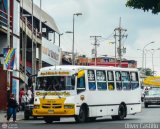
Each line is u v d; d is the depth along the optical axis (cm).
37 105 3173
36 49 6844
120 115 3588
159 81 6875
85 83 3222
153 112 4872
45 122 3359
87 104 3231
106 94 3425
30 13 6912
